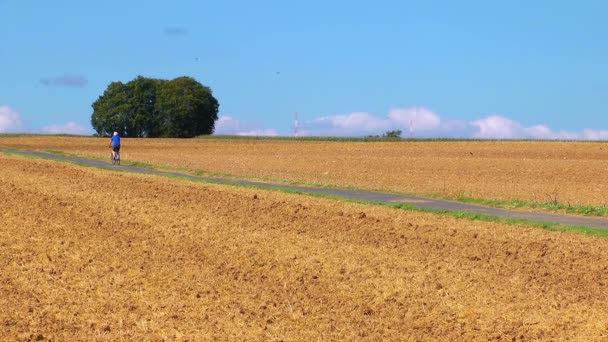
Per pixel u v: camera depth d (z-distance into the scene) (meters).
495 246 22.58
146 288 17.11
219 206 30.31
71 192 34.38
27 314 15.02
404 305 16.17
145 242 22.34
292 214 28.41
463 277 18.62
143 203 31.00
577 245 23.08
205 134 166.88
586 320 15.31
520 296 16.98
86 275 18.20
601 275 19.19
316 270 19.05
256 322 14.80
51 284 17.30
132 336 13.84
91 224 25.47
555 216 30.73
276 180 47.38
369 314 15.54
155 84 165.38
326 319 15.11
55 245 21.61
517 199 37.78
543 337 14.30
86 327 14.31
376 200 35.69
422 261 20.33
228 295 16.66
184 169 56.97
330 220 27.08
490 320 15.20
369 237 23.78
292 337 14.00
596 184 48.03
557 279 18.69
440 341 14.01
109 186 37.44
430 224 26.62
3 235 22.97
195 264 19.59
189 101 161.88
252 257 20.47
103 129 163.50
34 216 26.97
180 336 13.77
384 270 19.14
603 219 30.19
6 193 33.44
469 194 39.88
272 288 17.33
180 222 26.12
